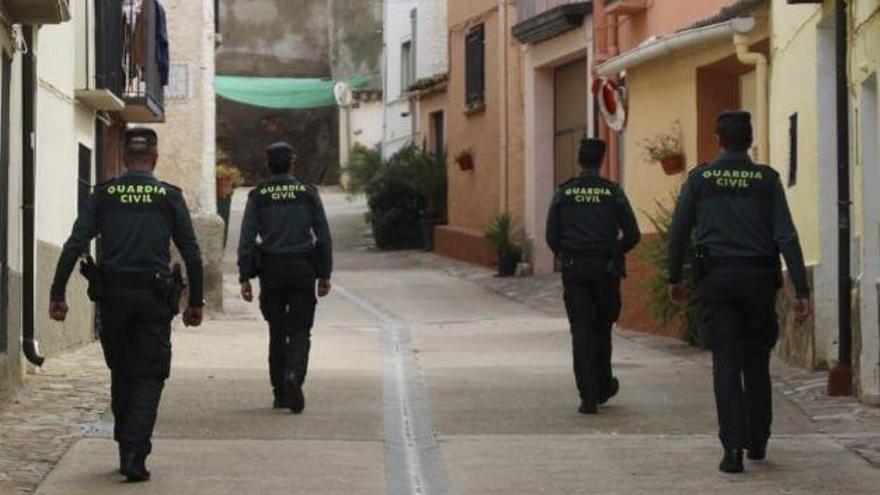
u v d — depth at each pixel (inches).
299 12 2822.3
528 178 1549.0
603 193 631.8
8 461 507.5
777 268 496.7
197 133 1213.1
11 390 655.1
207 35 1222.3
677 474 494.3
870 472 491.2
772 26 860.6
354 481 489.4
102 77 928.9
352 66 2603.3
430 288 1445.6
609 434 579.5
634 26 1219.9
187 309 501.7
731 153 503.8
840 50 668.7
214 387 706.2
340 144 2554.1
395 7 2210.9
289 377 622.5
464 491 474.0
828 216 748.6
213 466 510.6
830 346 751.1
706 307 500.4
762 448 512.7
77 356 840.3
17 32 681.6
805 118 780.0
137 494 463.5
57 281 487.2
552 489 474.3
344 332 1055.0
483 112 1685.5
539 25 1449.3
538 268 1524.4
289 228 633.0
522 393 693.9
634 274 1056.2
